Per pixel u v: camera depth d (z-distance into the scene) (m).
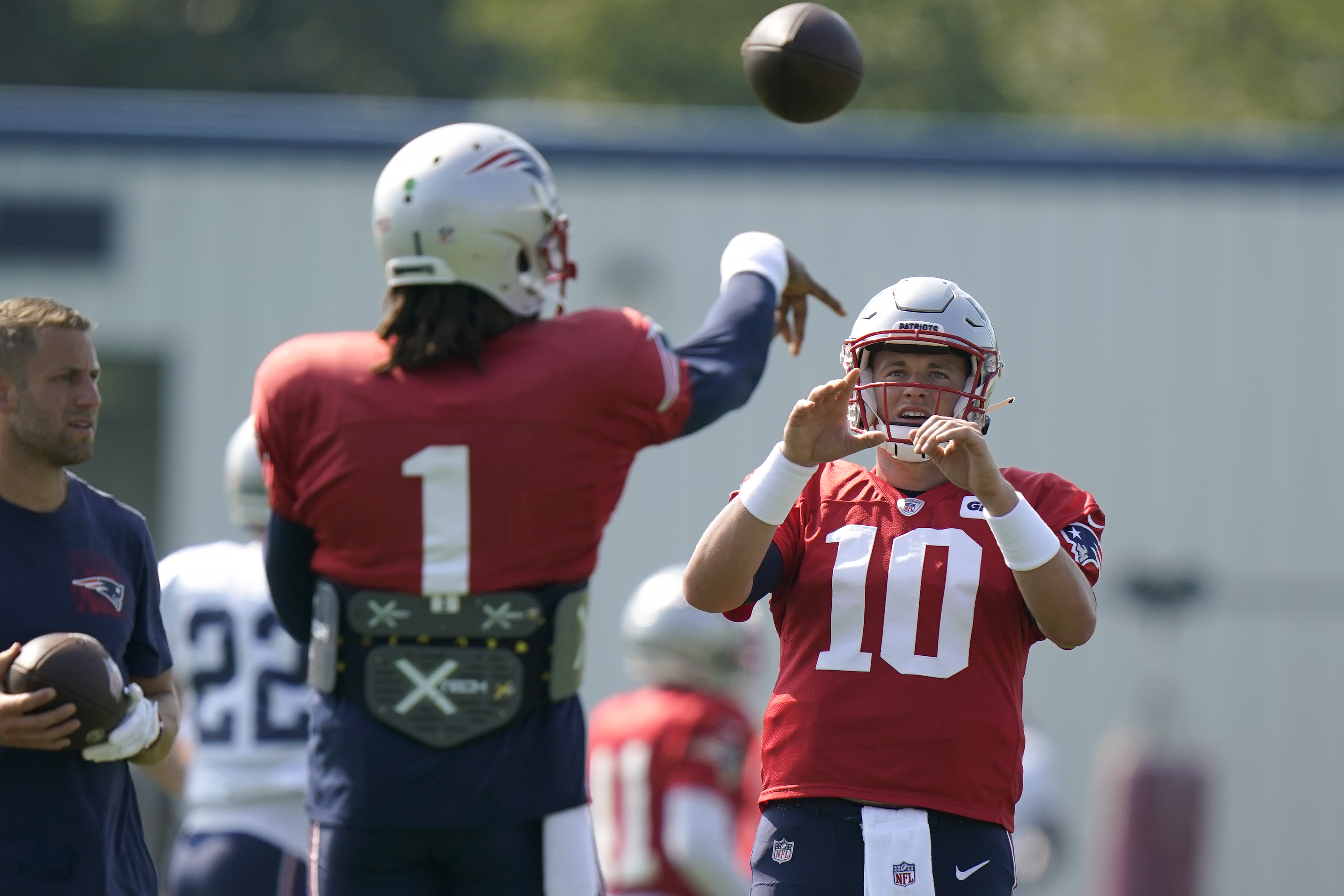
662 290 38.22
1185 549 38.66
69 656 13.59
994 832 12.91
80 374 14.10
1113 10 110.38
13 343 13.92
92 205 38.25
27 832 13.77
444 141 14.41
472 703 13.62
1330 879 37.94
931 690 12.85
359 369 13.95
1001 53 108.94
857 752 12.83
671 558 37.53
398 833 13.54
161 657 14.98
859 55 16.00
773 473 12.74
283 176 38.53
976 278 38.69
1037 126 106.12
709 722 23.03
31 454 14.02
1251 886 37.94
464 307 14.05
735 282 15.78
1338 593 38.53
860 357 13.50
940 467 12.55
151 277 38.28
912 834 12.65
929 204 38.56
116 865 14.28
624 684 37.31
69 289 38.25
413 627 13.68
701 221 38.44
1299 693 38.41
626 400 14.14
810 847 12.83
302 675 20.31
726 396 14.73
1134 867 37.34
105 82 109.44
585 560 14.10
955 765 12.77
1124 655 38.56
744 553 12.86
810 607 13.23
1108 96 109.56
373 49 109.19
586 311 14.57
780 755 13.11
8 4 109.12
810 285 16.83
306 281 38.47
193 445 38.25
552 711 13.89
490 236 14.10
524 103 108.94
